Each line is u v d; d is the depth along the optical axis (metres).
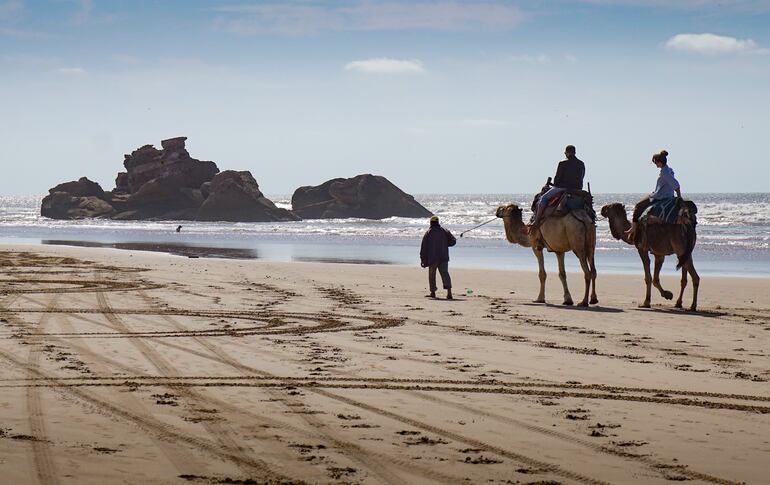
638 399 9.81
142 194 131.38
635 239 20.16
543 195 21.03
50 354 12.32
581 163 20.73
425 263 22.02
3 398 9.34
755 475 6.85
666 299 21.77
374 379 10.83
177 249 51.78
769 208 111.88
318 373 11.20
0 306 18.39
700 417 8.89
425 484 6.52
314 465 6.96
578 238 20.30
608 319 17.80
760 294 23.92
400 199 129.62
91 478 6.50
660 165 19.98
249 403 9.28
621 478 6.73
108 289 22.67
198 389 10.02
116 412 8.73
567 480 6.66
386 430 8.16
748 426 8.50
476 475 6.75
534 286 26.12
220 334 14.76
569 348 13.77
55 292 21.52
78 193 137.50
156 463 6.93
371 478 6.64
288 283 25.70
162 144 134.00
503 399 9.69
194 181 131.75
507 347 13.74
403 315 18.05
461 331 15.66
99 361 11.83
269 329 15.56
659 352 13.50
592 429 8.30
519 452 7.44
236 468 6.84
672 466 7.07
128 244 58.25
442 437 7.93
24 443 7.45
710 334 15.68
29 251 42.56
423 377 11.02
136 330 15.09
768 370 11.92
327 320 17.00
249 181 125.44
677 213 19.62
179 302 19.75
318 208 129.62
